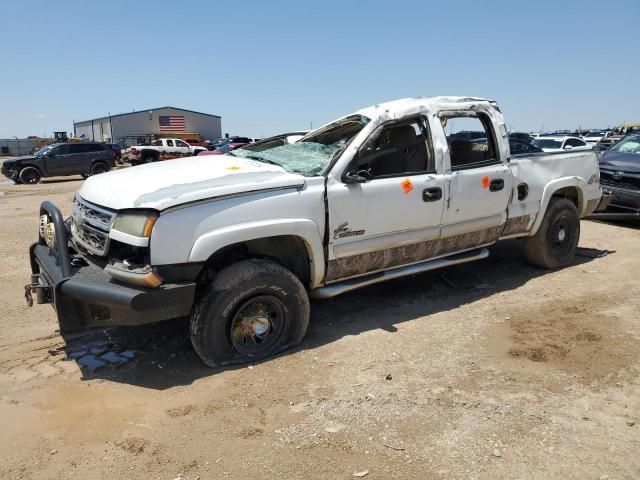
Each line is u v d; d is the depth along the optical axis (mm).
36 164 21625
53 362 3893
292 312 3977
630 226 8812
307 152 4516
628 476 2580
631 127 34031
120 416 3160
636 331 4301
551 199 5918
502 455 2752
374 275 4582
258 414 3166
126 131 66438
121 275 3393
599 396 3326
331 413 3170
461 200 4816
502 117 5285
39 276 4223
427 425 3039
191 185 3639
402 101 4703
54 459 2760
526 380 3543
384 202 4305
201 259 3475
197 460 2744
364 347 4102
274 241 4059
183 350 4059
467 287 5582
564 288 5473
